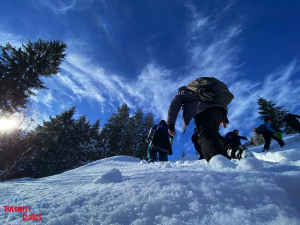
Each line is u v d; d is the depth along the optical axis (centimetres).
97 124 2788
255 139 2508
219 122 164
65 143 1772
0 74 1215
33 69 1367
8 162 675
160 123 369
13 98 1145
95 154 2088
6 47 1311
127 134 2344
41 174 1242
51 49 1409
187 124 163
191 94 169
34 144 780
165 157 354
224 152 123
